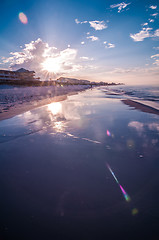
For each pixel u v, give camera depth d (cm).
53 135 377
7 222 128
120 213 133
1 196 163
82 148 291
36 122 516
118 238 111
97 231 117
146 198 151
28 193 167
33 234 117
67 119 557
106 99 1361
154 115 603
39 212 139
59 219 130
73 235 115
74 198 156
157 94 1847
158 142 309
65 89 3550
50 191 169
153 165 218
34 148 299
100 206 143
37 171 214
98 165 224
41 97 1589
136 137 345
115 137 350
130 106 873
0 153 280
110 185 175
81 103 1060
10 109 785
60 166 226
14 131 416
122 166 219
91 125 465
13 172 213
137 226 120
